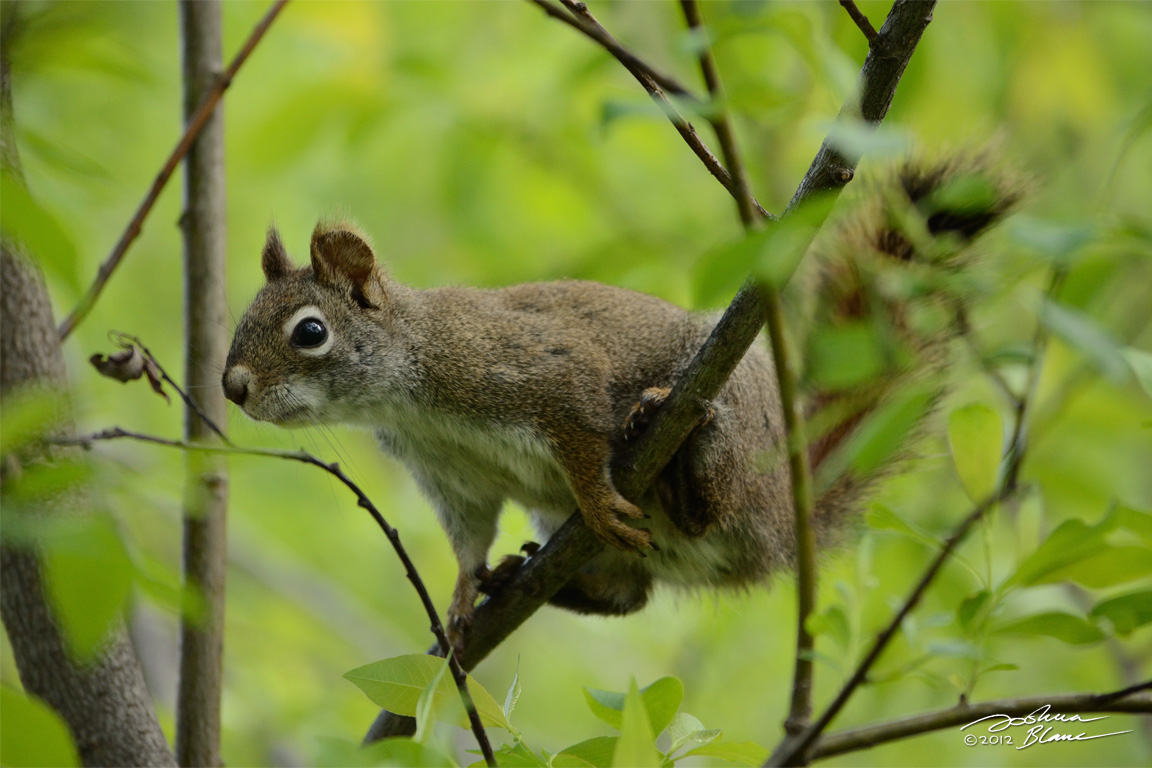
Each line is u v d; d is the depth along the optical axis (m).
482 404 10.45
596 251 15.05
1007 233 5.27
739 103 7.17
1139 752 13.62
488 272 15.41
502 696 17.84
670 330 10.95
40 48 9.31
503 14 15.52
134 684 8.37
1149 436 12.91
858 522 11.61
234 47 14.98
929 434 10.89
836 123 4.80
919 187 9.79
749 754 7.09
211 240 10.52
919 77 12.58
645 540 9.44
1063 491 10.78
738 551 10.90
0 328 8.08
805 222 4.48
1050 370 10.98
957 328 7.77
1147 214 15.68
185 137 9.42
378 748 5.52
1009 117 14.70
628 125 15.30
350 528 17.20
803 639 7.96
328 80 14.00
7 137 7.61
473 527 11.16
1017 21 14.54
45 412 5.48
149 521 15.58
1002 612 7.62
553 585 9.72
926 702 14.91
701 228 15.45
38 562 7.93
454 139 14.92
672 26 15.01
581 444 10.22
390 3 15.02
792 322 10.12
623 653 17.70
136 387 17.12
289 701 14.51
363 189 15.95
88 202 10.98
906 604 7.16
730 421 10.23
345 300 10.85
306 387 10.59
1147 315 12.29
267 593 17.11
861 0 12.30
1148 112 6.39
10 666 14.87
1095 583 7.09
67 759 4.95
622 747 5.55
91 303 8.77
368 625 17.02
